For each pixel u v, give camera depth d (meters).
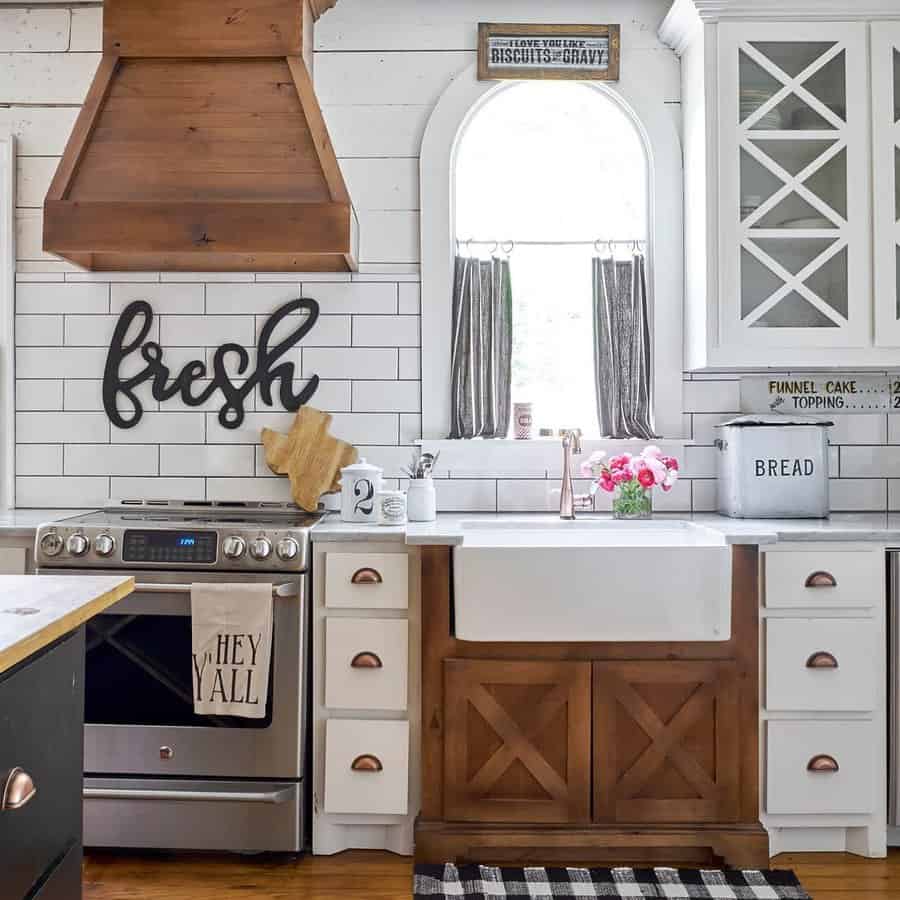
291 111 2.74
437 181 3.20
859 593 2.55
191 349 3.22
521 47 3.20
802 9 2.87
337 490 3.12
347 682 2.55
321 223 2.67
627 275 3.23
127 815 2.54
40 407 3.22
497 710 2.52
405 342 3.22
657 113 3.20
